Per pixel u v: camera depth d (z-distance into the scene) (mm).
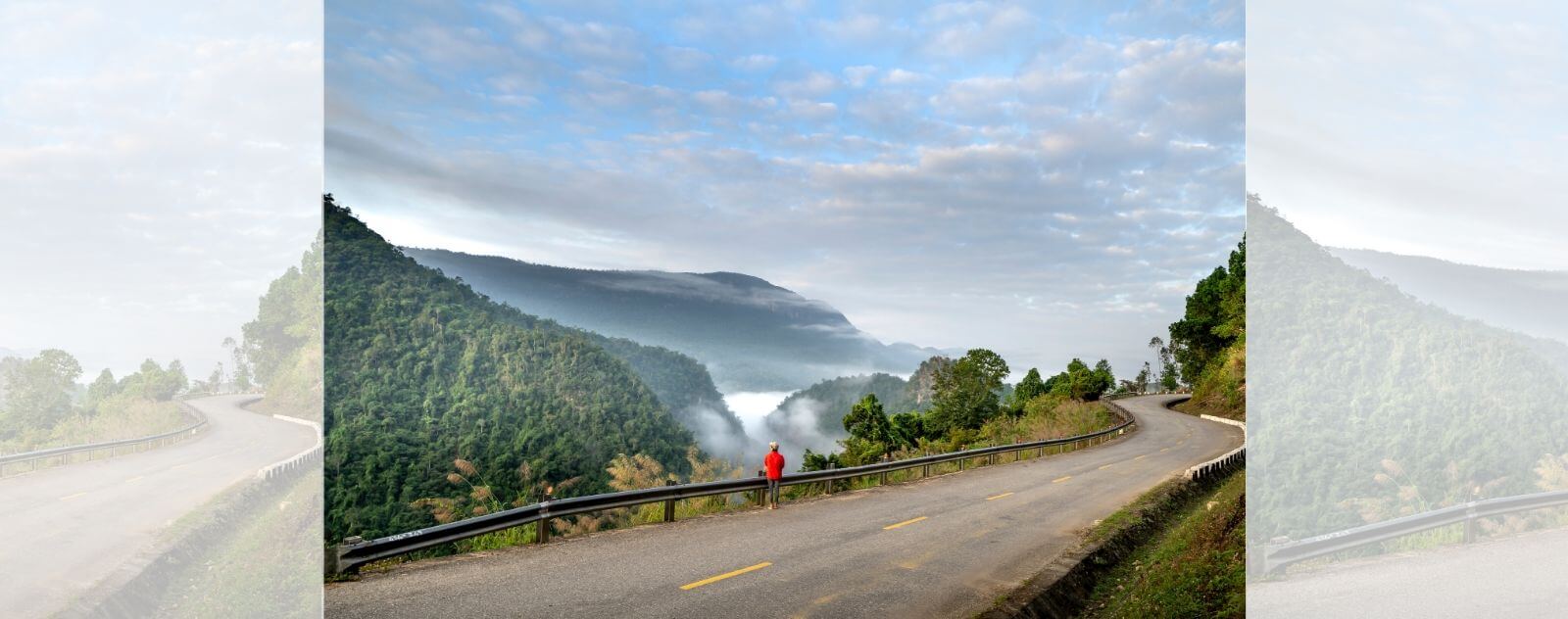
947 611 10984
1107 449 35656
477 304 85688
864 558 13398
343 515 59656
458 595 10445
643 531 15047
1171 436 41562
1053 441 34625
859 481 23266
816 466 45375
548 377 75938
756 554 13336
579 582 11289
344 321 75812
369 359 72625
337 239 84875
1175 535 16734
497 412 69812
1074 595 12883
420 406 69750
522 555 12695
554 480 65750
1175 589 13641
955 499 20078
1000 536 15586
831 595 11289
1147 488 21969
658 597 10742
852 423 53469
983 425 55969
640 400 80688
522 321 87562
